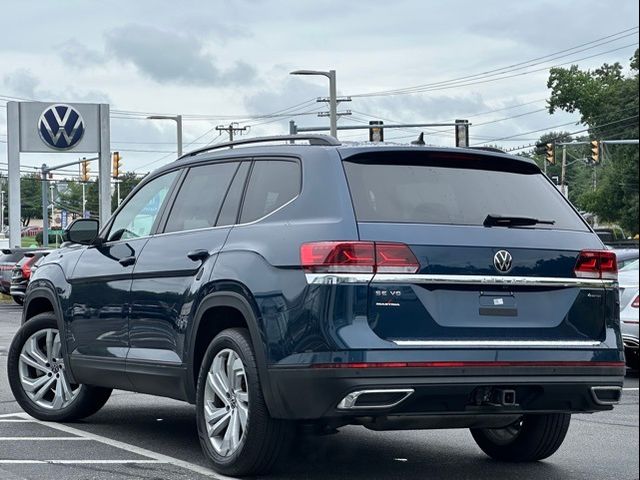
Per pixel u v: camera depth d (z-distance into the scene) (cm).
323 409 609
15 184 4419
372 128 4081
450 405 623
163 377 745
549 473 714
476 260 634
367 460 747
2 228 15225
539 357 640
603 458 773
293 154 688
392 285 615
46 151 4388
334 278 612
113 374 806
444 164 680
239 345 661
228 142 760
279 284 637
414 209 643
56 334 899
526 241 654
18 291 3102
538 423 727
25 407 914
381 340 608
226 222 717
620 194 8519
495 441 757
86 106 4425
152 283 764
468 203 660
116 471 692
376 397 604
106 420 912
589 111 8719
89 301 838
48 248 3547
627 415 1002
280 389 627
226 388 685
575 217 697
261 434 647
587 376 654
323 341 607
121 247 816
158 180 820
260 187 704
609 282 679
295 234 642
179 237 754
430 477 693
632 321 1280
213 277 691
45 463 719
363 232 621
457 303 629
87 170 7050
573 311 661
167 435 836
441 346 616
